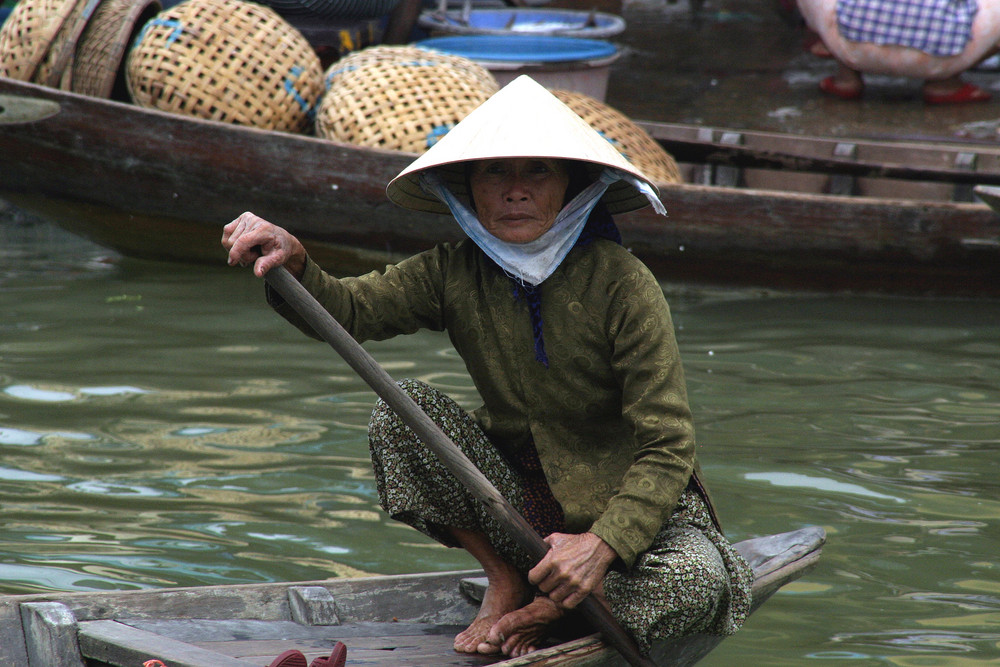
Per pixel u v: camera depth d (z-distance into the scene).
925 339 19.86
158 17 23.20
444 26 32.78
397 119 22.25
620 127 23.19
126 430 15.16
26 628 8.36
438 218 21.97
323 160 21.94
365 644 8.87
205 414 15.77
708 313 21.55
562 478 8.74
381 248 22.81
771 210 22.16
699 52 42.84
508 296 8.63
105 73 23.02
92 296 21.41
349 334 8.22
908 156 25.53
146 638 8.06
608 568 8.23
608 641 8.31
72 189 22.92
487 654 8.66
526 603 9.17
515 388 8.77
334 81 23.48
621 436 8.87
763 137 26.67
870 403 16.66
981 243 22.00
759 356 18.83
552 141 8.19
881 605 11.23
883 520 13.00
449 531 9.09
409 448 8.70
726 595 8.39
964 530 12.80
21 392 16.42
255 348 18.66
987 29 31.73
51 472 13.82
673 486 8.17
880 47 32.41
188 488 13.48
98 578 11.28
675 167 24.08
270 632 9.01
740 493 13.60
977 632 10.70
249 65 22.84
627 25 49.66
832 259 22.42
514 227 8.40
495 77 27.67
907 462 14.59
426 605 9.88
